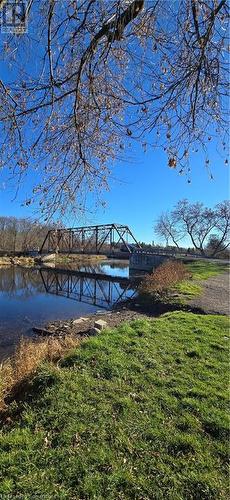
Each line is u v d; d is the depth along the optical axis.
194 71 2.85
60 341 6.72
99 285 26.84
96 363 4.92
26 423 3.61
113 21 2.70
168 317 8.46
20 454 3.08
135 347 5.66
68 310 15.55
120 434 3.35
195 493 2.70
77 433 3.36
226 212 50.75
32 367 4.86
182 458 3.08
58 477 2.82
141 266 32.84
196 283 17.42
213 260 34.81
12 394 4.52
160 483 2.79
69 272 35.31
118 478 2.80
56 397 3.98
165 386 4.34
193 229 53.00
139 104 3.10
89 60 2.99
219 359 5.32
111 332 6.51
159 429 3.46
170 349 5.70
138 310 13.38
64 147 3.25
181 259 32.34
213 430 3.46
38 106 3.00
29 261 45.12
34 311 15.19
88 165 3.36
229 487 2.76
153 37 2.81
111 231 39.47
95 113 3.17
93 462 2.99
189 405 3.86
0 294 20.83
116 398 3.98
